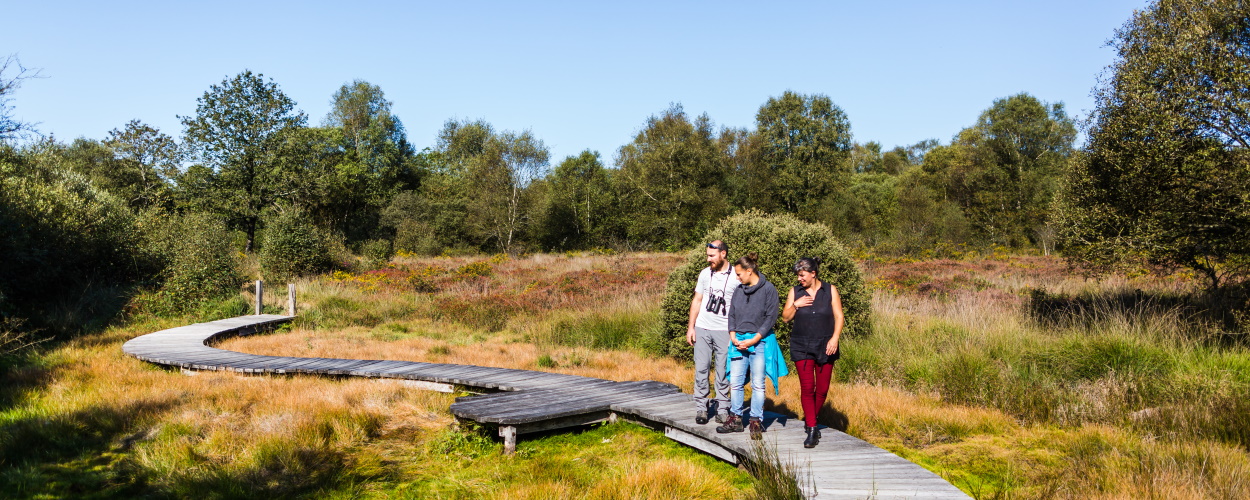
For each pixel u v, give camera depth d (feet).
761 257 30.09
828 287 17.46
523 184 171.73
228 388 24.80
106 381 26.73
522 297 54.44
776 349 17.53
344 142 188.85
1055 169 147.33
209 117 109.40
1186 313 31.68
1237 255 30.53
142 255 59.21
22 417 21.85
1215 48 28.27
